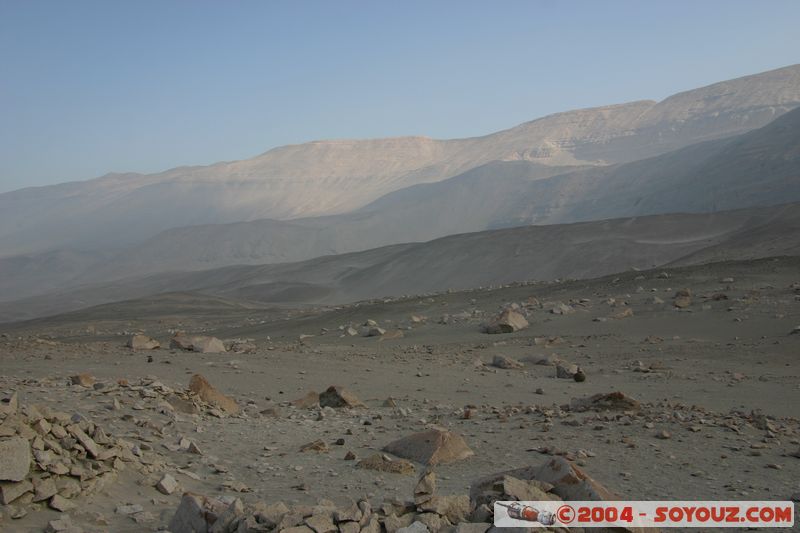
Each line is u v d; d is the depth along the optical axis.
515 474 8.21
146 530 7.19
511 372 22.92
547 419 13.59
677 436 12.19
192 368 20.53
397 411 15.34
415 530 6.42
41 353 22.47
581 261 146.62
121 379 15.81
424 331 35.03
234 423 13.20
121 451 8.98
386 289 163.50
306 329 43.09
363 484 9.22
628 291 38.66
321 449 11.10
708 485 9.30
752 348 25.36
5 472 7.19
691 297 34.62
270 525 6.63
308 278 188.00
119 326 66.88
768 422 13.21
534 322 33.97
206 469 9.79
